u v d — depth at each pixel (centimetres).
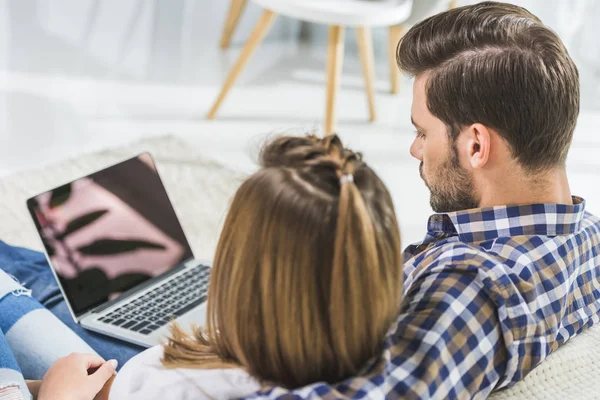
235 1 306
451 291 75
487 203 88
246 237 62
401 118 282
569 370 85
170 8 311
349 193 60
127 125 261
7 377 92
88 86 284
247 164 240
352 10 237
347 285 60
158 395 73
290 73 307
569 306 90
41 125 255
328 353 63
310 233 60
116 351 122
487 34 84
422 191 236
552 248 85
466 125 85
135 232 140
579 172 248
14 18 292
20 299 118
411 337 72
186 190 202
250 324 63
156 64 304
